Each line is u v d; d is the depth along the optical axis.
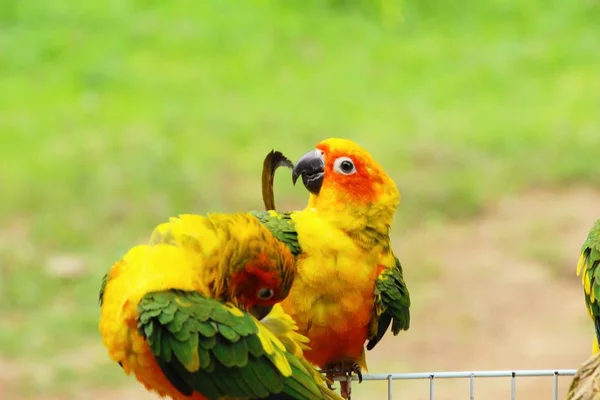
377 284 10.16
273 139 32.06
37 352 20.27
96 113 34.47
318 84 37.50
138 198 27.70
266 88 37.09
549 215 26.83
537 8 45.00
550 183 28.83
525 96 36.28
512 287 23.16
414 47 41.34
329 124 33.47
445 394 18.70
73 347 20.56
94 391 18.69
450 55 40.44
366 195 10.23
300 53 40.56
